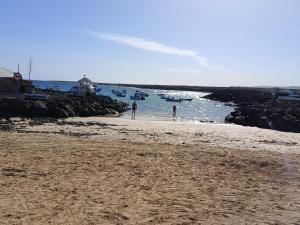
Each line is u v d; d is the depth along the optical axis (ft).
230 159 60.85
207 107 292.40
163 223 30.01
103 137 87.81
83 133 93.56
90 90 249.96
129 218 30.76
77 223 28.96
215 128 126.62
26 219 29.27
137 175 46.44
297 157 67.46
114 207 33.42
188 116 198.59
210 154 64.54
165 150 66.33
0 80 182.60
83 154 58.08
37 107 135.54
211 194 39.73
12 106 134.41
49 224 28.45
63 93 257.34
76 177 43.80
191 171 50.47
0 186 38.29
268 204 36.76
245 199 38.40
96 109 168.45
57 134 89.15
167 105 279.69
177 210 33.60
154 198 37.01
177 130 113.60
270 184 45.68
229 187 43.19
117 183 42.06
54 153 57.88
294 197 39.73
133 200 35.91
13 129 95.40
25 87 189.47
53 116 137.18
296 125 147.13
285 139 105.81
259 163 58.59
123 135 94.12
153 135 97.66
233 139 98.94
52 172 45.57
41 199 34.65
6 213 30.37
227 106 316.19
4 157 52.85
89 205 33.65
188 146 75.00
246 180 47.24
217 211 33.91
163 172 48.88
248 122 158.71
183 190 40.65
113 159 55.52
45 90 269.64
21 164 48.98
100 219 30.14
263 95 429.38
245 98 404.36
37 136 81.97
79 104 165.48
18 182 40.29
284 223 31.14
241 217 32.48
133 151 63.00
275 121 149.38
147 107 246.68
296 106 256.52
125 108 213.25
